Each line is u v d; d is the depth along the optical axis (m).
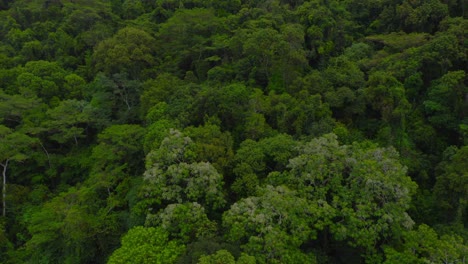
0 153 37.62
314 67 47.12
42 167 42.69
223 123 34.94
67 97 48.28
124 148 35.84
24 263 32.59
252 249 21.78
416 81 40.53
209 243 22.06
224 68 45.69
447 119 38.59
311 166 25.92
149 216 25.91
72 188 34.28
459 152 30.20
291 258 22.23
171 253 22.73
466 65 41.81
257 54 42.81
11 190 38.75
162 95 39.38
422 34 45.31
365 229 23.16
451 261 21.67
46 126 42.38
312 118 35.41
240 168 29.03
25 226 36.25
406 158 35.31
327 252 27.34
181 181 27.61
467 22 43.00
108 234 31.02
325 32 47.97
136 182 32.19
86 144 44.94
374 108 37.75
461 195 28.58
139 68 48.09
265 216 22.77
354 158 26.39
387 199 24.44
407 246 23.27
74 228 29.33
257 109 36.56
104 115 43.38
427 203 32.09
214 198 26.84
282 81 41.31
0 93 44.16
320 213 23.52
